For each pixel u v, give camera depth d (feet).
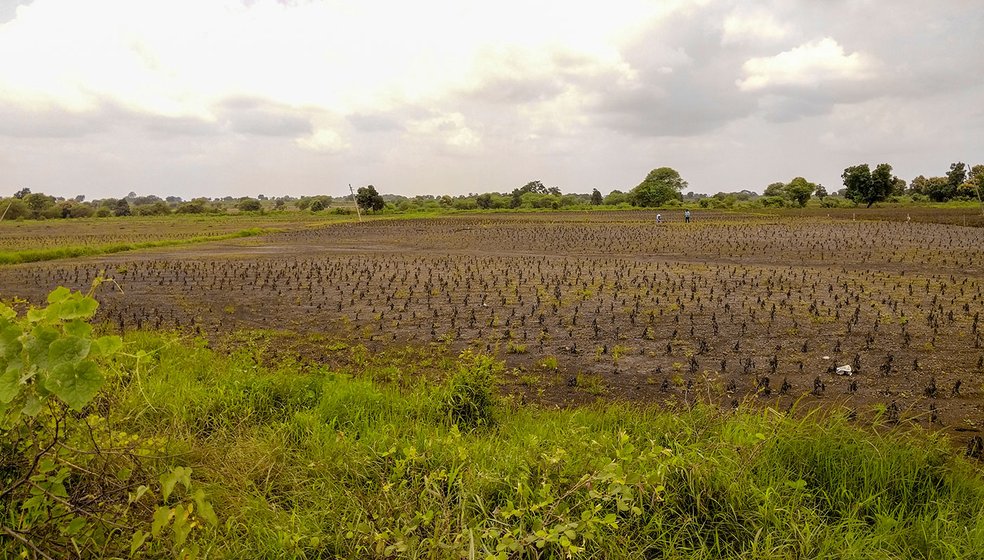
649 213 210.38
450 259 69.36
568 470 12.01
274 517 11.40
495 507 11.57
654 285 46.78
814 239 88.94
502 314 36.68
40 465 9.09
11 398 7.13
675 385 22.39
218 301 42.73
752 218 160.97
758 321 32.94
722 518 11.34
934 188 255.91
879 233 98.02
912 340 28.07
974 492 12.28
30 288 49.57
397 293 45.44
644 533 10.77
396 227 146.30
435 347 29.04
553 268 59.41
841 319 32.89
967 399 20.07
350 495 12.10
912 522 11.37
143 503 10.27
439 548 9.51
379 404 18.26
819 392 21.06
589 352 27.35
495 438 15.61
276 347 29.17
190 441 14.33
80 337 7.60
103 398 12.45
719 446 13.37
